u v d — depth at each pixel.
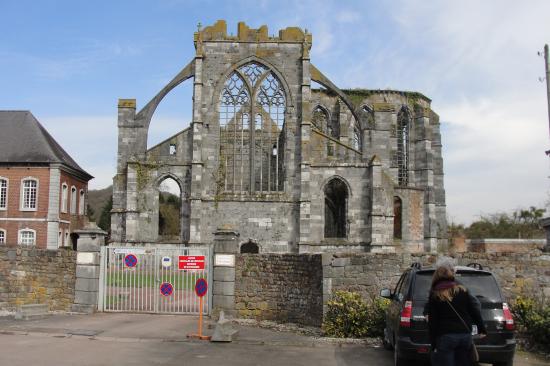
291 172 44.28
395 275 18.80
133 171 43.44
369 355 14.70
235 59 45.53
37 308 20.81
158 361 13.52
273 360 13.95
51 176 51.78
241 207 43.66
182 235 43.16
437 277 10.01
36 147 52.62
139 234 43.12
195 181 42.94
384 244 43.56
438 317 9.74
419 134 59.94
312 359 14.13
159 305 22.78
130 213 42.84
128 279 23.34
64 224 54.38
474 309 9.81
